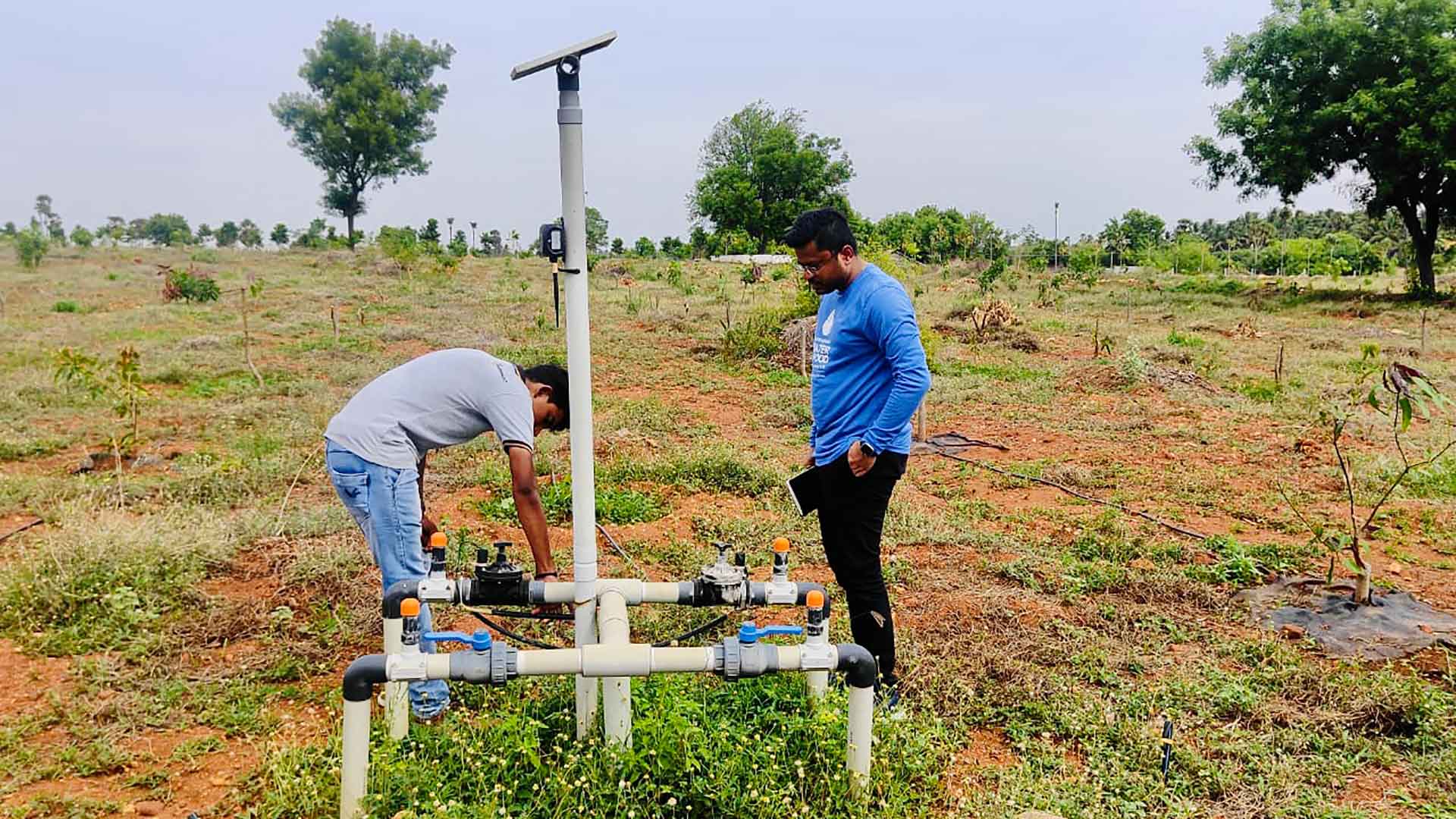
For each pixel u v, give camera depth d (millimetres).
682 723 3168
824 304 4074
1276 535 6523
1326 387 12094
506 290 26156
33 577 5020
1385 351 15773
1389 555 6031
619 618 3129
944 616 4980
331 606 4988
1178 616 5023
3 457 8273
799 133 68000
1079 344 16578
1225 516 6977
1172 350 15180
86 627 4656
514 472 3486
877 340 3771
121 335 15766
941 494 7559
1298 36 26469
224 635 4625
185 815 3256
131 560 5207
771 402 11320
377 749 3131
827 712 3295
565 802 2996
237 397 10984
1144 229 60344
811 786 3174
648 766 3096
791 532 6320
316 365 13367
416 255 31969
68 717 3832
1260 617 4980
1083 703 4023
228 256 41938
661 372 13555
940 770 3492
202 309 19906
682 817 3076
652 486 7613
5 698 4047
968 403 11359
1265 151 27797
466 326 17891
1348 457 8578
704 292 26609
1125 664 4449
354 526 6211
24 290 23750
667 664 2975
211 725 3869
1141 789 3393
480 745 3238
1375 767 3619
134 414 8414
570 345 3104
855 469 3779
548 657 2924
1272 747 3713
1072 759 3688
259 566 5531
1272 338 17812
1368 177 27422
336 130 61281
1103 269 44969
